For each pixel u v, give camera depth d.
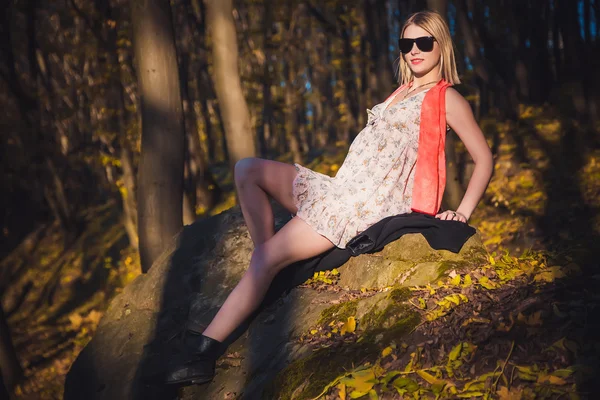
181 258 3.99
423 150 2.85
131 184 11.62
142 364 3.47
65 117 13.13
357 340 2.40
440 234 2.71
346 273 3.09
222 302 3.58
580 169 8.03
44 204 20.55
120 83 11.19
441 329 2.21
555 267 2.45
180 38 12.16
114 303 4.08
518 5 10.52
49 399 8.73
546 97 10.45
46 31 14.38
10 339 8.04
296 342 2.68
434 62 2.92
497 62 10.71
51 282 16.05
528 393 1.78
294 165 3.00
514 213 7.69
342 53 14.51
